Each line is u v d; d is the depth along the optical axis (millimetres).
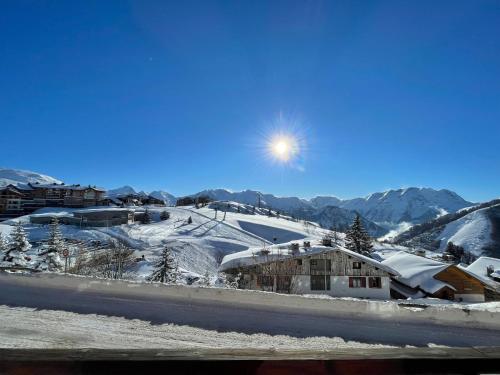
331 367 1733
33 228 78750
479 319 9883
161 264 38531
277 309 10195
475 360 1796
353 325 9508
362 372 1731
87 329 8117
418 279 41750
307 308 10297
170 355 1752
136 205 136500
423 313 10070
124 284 11312
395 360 1751
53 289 11344
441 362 1770
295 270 37906
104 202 124312
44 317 8867
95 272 31141
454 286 41906
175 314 9531
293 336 8602
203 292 10820
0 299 10312
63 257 34375
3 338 7184
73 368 1673
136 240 75188
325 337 8688
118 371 1679
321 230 144625
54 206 115562
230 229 105500
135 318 9125
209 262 70688
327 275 38312
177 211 123312
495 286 42406
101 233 77312
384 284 38188
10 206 111062
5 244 41000
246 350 1862
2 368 1649
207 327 8789
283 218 167500
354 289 38250
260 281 36594
